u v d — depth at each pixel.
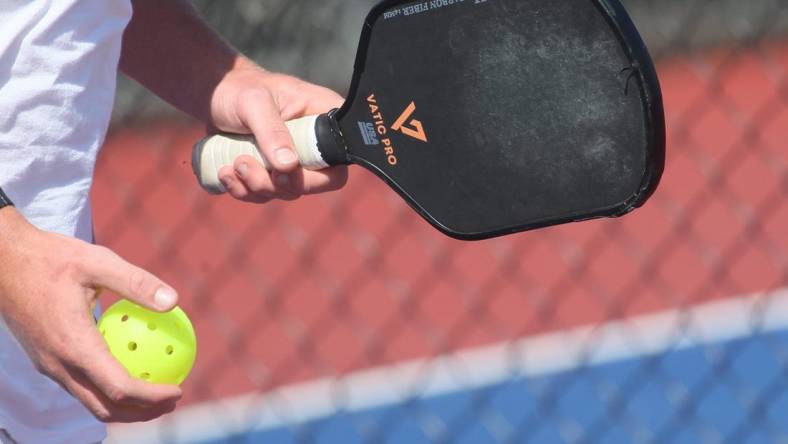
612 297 18.95
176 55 4.84
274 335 17.89
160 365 3.62
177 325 3.69
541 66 3.91
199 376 16.42
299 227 20.94
